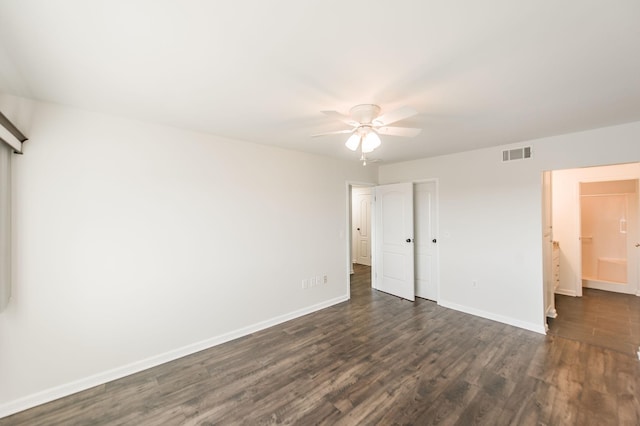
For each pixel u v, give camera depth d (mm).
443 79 1854
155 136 2730
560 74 1793
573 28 1340
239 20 1277
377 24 1311
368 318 3826
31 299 2150
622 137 2793
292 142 3455
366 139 2230
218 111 2408
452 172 4125
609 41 1442
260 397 2209
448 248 4195
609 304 4219
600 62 1648
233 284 3277
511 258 3549
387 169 5074
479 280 3857
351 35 1394
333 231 4441
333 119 2598
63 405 2148
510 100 2191
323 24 1309
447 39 1432
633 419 1921
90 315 2391
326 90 2010
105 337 2457
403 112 1925
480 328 3449
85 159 2371
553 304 3818
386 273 5059
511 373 2486
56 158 2246
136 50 1514
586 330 3350
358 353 2871
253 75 1795
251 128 2891
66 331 2287
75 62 1627
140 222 2643
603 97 2141
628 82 1900
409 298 4621
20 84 1898
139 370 2607
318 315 3973
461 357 2768
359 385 2342
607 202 5227
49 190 2219
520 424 1900
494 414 1994
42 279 2193
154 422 1965
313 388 2311
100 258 2439
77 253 2336
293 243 3893
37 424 1962
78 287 2338
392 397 2188
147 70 1729
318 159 4223
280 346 3055
